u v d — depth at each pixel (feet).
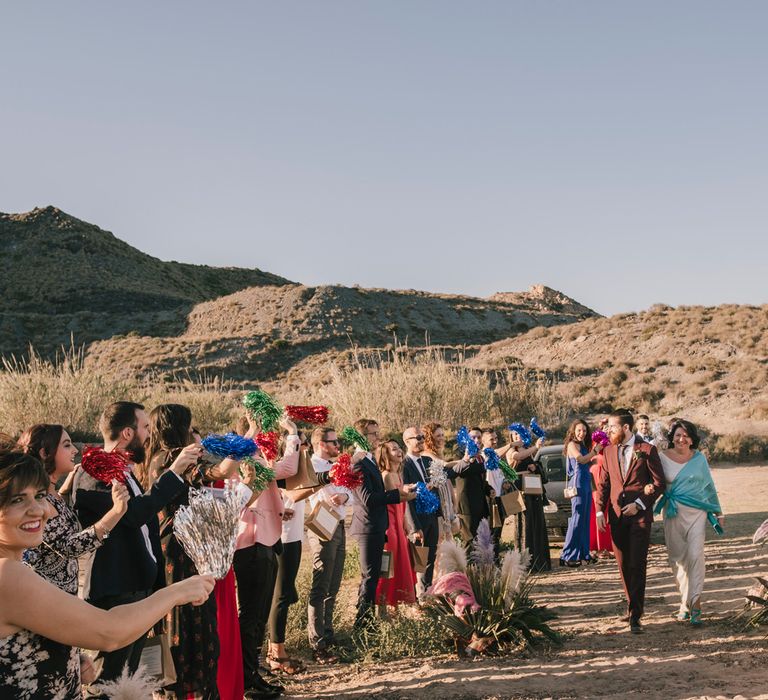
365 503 25.53
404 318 267.80
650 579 33.19
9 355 242.78
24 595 7.86
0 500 8.27
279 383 193.16
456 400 94.07
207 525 9.50
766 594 24.91
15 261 340.39
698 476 25.52
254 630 19.47
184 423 17.81
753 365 134.51
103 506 15.12
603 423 39.22
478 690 19.39
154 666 14.48
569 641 24.00
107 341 241.55
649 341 158.20
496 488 34.94
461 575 24.08
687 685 18.95
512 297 379.55
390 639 23.44
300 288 267.59
